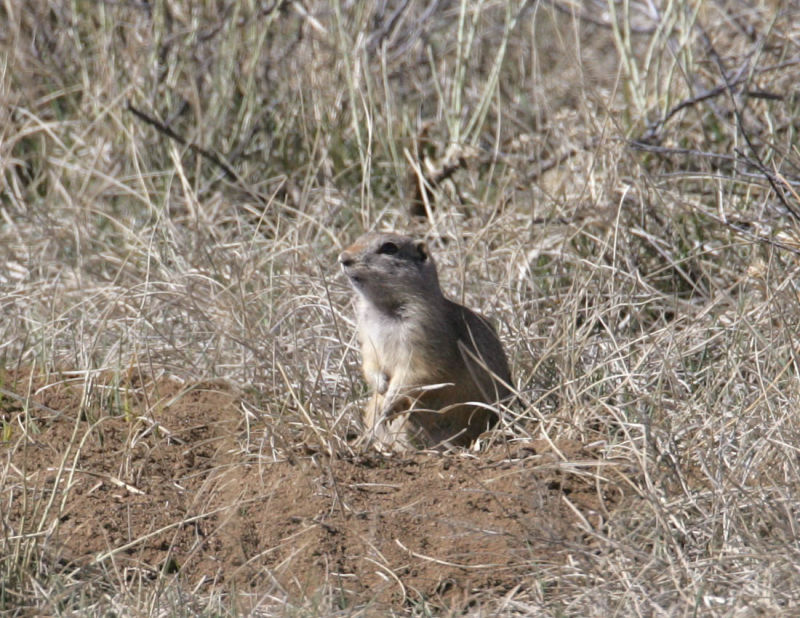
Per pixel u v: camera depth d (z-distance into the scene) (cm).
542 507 855
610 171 1374
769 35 1622
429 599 792
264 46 1769
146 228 1427
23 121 1766
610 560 798
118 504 905
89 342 1237
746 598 733
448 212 1441
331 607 760
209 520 888
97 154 1608
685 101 1425
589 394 1066
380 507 890
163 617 761
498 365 1123
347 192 1557
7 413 1079
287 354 1183
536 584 780
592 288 1248
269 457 968
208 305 1238
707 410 1005
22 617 758
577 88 1606
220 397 1134
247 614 752
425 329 1072
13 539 826
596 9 1991
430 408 1097
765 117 1500
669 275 1303
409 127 1653
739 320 1083
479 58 1822
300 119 1694
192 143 1581
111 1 1769
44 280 1362
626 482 895
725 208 1349
